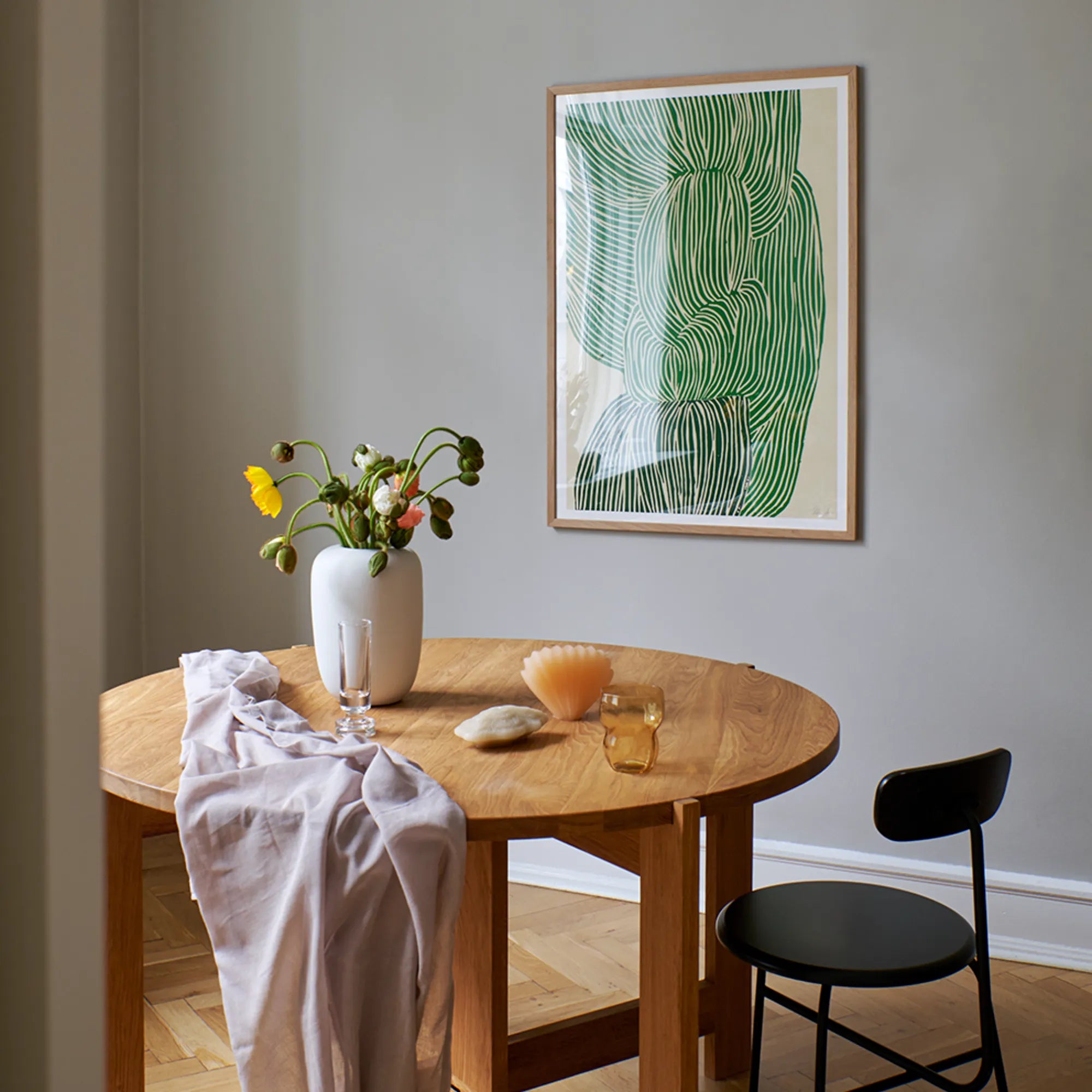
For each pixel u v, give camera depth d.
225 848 1.49
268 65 3.43
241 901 1.47
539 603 3.30
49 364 0.30
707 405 3.10
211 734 1.74
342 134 3.38
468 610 3.37
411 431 3.38
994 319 2.87
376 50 3.33
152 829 1.93
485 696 2.05
